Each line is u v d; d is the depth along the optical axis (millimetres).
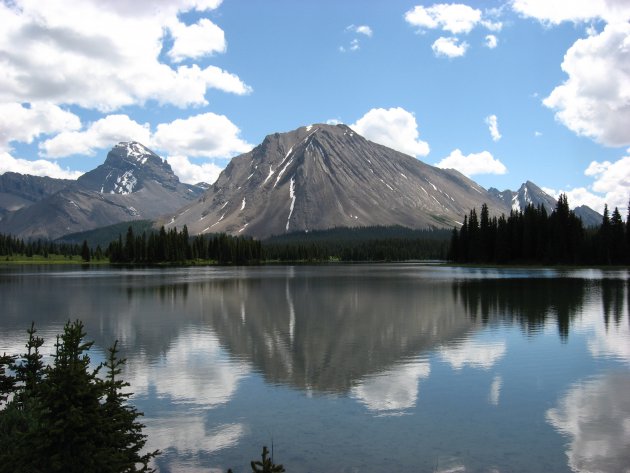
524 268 152375
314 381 25375
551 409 20844
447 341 35719
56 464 10555
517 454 16531
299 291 80438
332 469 15523
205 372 27328
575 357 30312
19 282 104562
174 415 20500
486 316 48281
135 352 32531
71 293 77125
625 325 42188
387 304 59750
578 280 98562
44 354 32031
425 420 19672
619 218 152000
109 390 12648
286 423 19469
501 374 26484
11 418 14469
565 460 16062
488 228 181125
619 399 22125
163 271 165625
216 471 15562
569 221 156625
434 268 185250
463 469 15445
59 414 10977
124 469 11453
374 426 19094
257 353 32125
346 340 36469
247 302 63344
